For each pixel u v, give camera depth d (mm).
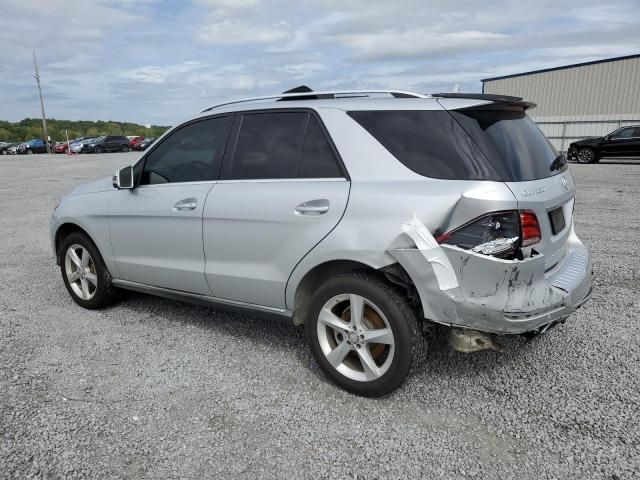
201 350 3910
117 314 4680
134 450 2738
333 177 3227
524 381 3359
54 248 5004
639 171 16562
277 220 3338
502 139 2986
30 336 4199
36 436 2850
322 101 3469
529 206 2783
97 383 3428
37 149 46000
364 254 2982
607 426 2865
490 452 2686
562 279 3168
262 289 3512
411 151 3033
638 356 3652
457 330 2887
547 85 30047
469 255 2725
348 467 2598
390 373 3053
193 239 3826
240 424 2967
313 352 3381
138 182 4234
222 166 3764
